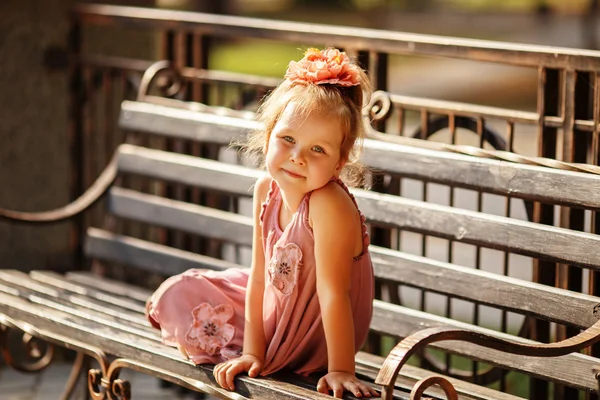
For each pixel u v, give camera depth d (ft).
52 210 20.15
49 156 20.02
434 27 72.90
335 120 9.95
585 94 11.99
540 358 11.07
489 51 12.78
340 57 10.14
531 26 69.97
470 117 13.48
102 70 18.45
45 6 19.58
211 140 14.92
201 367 10.76
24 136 19.74
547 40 61.41
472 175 11.87
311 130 9.93
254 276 10.83
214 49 75.31
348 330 10.04
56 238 20.15
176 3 64.44
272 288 10.51
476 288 11.64
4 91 19.44
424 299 12.76
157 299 11.32
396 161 12.61
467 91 56.24
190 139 15.19
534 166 11.40
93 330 12.07
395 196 12.87
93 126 18.74
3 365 18.16
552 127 12.30
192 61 17.08
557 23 70.28
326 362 10.69
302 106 9.94
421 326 12.16
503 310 11.46
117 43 20.61
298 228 10.27
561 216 11.93
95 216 20.76
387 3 86.74
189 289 11.21
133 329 12.19
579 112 11.97
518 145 39.14
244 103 17.53
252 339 10.62
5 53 19.38
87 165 20.74
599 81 11.61
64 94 20.04
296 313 10.43
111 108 18.13
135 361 11.39
